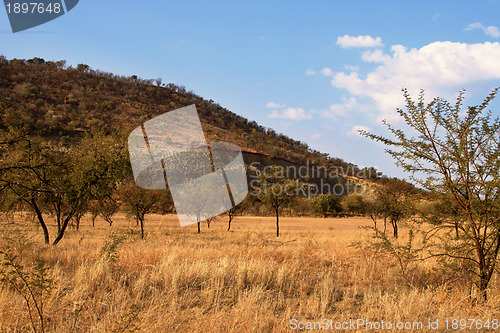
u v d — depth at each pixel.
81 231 22.78
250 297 4.99
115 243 7.16
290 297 5.55
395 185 18.02
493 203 4.95
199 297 5.27
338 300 5.44
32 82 123.25
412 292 5.18
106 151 14.91
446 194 5.38
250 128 147.38
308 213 59.53
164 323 3.91
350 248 10.01
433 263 7.00
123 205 20.91
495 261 5.19
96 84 139.50
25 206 17.00
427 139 5.48
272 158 98.81
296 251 9.13
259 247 9.34
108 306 4.60
